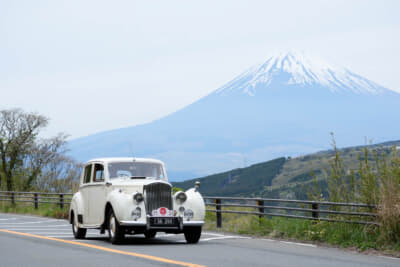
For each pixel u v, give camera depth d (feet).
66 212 119.24
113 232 57.31
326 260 45.27
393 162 55.67
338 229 59.00
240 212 77.87
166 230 56.85
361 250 52.37
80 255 47.78
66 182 243.19
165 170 63.26
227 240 63.87
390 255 49.60
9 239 64.39
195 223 57.67
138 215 56.24
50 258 46.09
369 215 56.18
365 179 57.72
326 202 60.95
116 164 61.46
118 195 57.06
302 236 64.23
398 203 52.65
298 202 65.98
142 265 41.24
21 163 252.83
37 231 79.87
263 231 70.90
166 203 57.36
